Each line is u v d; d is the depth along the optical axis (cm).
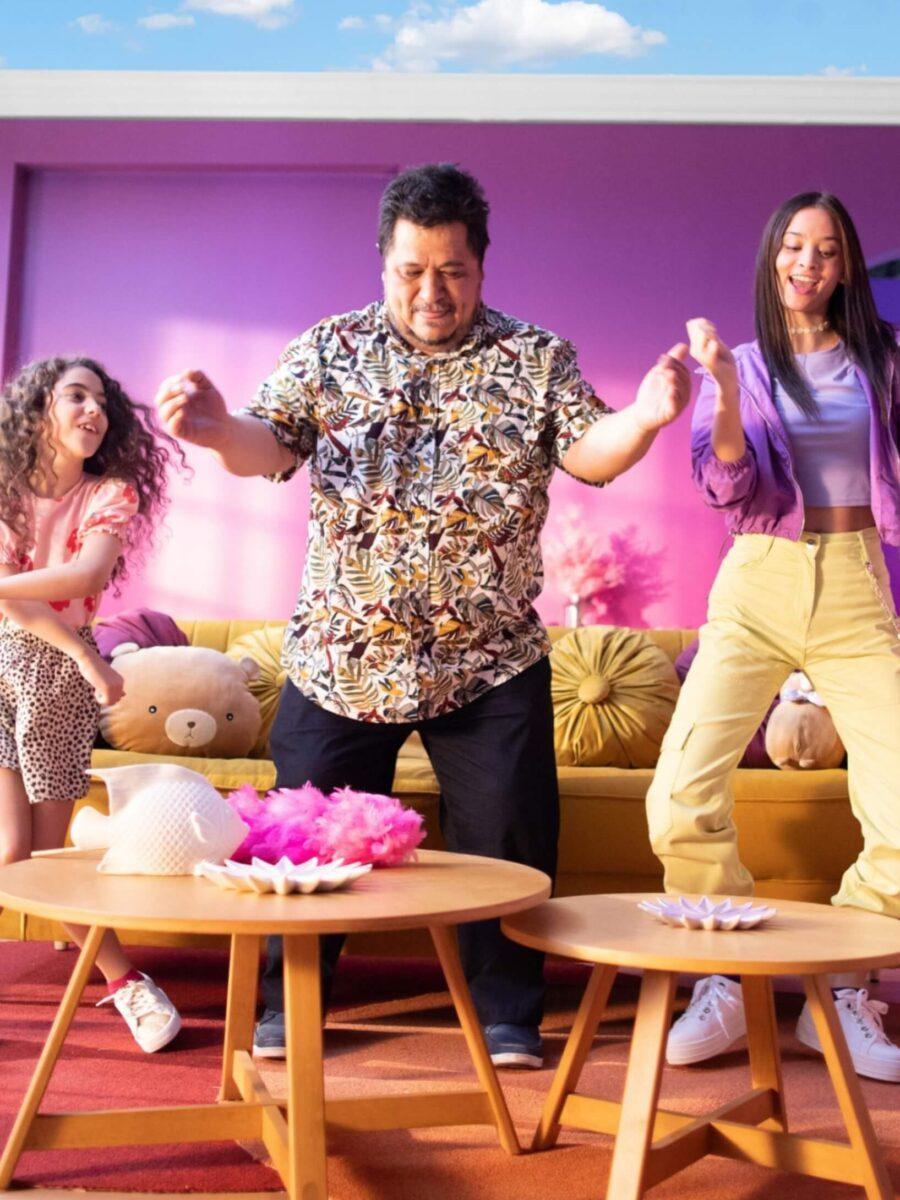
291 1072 122
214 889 131
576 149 516
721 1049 202
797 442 207
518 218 516
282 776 202
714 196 514
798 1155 138
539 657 203
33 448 205
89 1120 141
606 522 505
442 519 191
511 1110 176
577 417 190
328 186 518
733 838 204
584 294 514
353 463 192
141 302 514
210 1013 229
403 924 118
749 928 136
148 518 227
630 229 514
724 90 509
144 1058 197
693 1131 141
